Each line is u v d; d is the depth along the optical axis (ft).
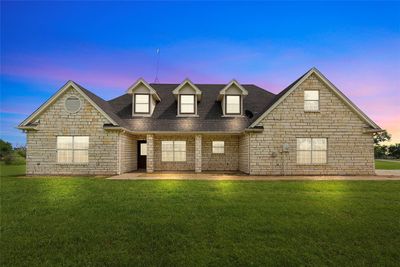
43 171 57.36
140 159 72.74
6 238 17.71
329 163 58.23
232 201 28.63
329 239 17.80
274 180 47.55
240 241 17.33
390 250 16.15
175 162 68.74
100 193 33.24
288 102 58.54
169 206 26.18
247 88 81.00
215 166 68.44
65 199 29.48
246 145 61.31
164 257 14.99
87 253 15.52
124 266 14.03
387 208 25.73
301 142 58.75
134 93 68.33
